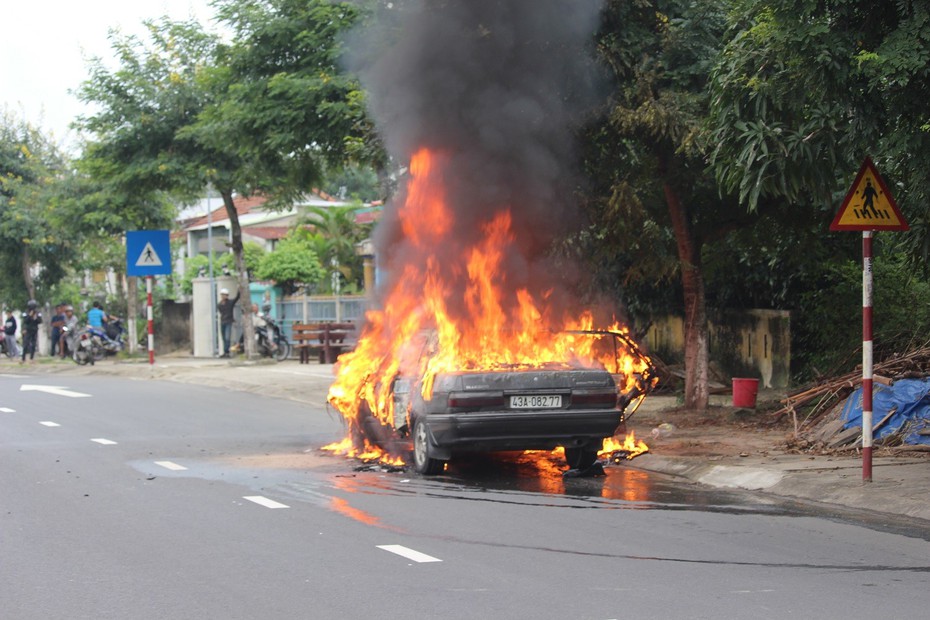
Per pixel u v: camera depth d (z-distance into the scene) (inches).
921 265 504.4
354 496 402.0
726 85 414.6
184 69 1067.3
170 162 1036.5
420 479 442.3
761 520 351.3
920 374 491.8
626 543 316.5
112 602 256.4
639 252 607.8
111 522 354.6
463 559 296.7
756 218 608.7
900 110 377.7
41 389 912.9
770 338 737.0
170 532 337.7
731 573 279.3
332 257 1573.6
